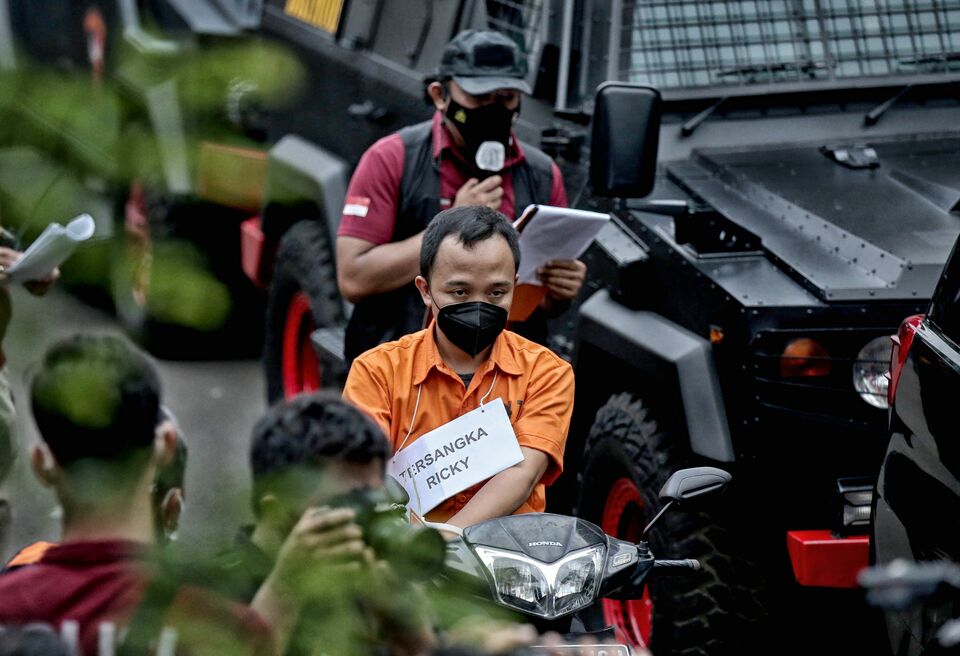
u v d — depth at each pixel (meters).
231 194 11.74
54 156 6.10
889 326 11.70
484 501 9.38
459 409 9.68
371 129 17.09
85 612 5.45
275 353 18.80
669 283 12.82
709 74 14.85
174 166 6.26
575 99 14.64
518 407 9.73
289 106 6.20
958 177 13.69
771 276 12.16
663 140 14.54
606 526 13.95
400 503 6.90
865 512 11.64
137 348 5.83
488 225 9.41
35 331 5.95
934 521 9.41
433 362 9.66
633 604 13.71
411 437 9.70
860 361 11.70
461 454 9.52
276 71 5.89
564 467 14.75
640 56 14.77
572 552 8.32
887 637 9.72
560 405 9.79
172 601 5.30
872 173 13.95
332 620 5.40
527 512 9.70
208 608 5.29
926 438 9.73
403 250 12.83
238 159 11.88
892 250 12.09
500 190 12.60
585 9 14.72
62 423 5.41
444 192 12.98
